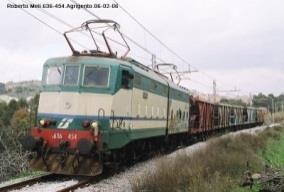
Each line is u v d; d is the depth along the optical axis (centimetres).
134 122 1633
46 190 1181
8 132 1819
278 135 4353
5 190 1166
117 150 1570
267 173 1494
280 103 13762
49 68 1504
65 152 1370
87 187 1256
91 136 1361
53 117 1432
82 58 1491
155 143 2175
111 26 1569
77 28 1567
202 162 1531
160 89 2028
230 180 1337
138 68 1681
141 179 1222
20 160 1603
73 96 1437
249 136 3133
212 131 4066
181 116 2594
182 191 1155
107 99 1425
